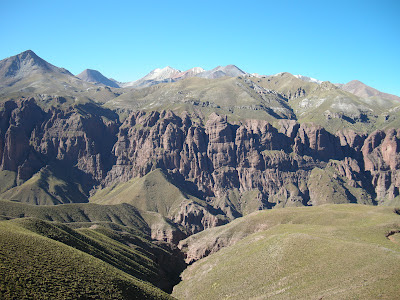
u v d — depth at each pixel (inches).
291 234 7480.3
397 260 5580.7
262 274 6683.1
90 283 5029.5
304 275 6102.4
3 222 6461.6
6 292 4052.7
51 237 6771.7
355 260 5954.7
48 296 4328.3
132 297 5324.8
